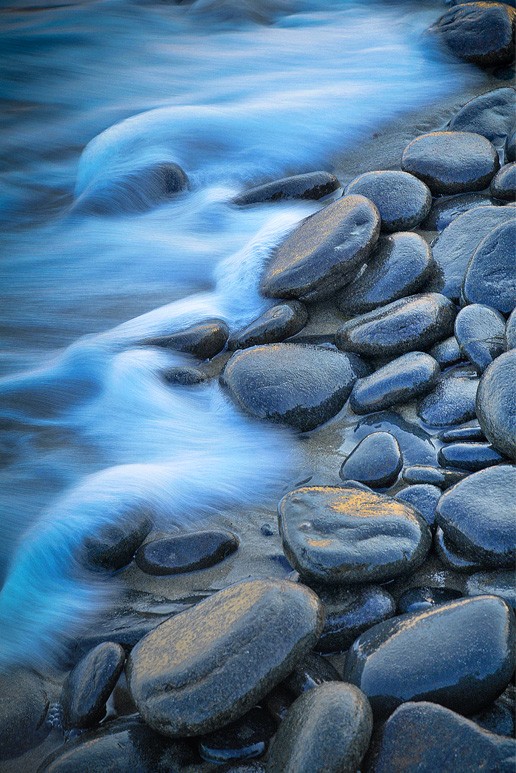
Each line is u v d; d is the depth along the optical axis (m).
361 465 2.97
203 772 2.05
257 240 4.65
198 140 6.04
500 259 3.59
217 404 3.60
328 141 5.92
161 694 2.10
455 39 6.62
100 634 2.55
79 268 5.02
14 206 5.93
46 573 2.86
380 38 7.63
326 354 3.56
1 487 3.33
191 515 3.05
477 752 1.85
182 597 2.69
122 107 7.15
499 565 2.41
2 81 7.80
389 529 2.52
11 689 2.46
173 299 4.60
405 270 3.88
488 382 2.85
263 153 5.89
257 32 8.36
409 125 5.98
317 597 2.27
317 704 1.97
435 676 2.05
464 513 2.49
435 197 4.69
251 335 3.88
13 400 3.92
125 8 9.27
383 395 3.29
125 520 2.96
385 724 1.97
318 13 8.56
